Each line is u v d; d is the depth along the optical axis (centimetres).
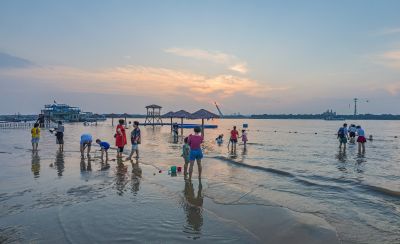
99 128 6041
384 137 4328
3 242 588
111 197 913
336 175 1314
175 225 697
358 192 1020
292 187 1088
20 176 1190
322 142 3206
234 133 2256
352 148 2542
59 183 1079
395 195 964
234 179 1219
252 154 2053
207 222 717
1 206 813
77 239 608
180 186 1070
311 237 636
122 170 1338
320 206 859
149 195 942
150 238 621
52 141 2800
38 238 610
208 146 2609
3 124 5819
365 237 640
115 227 677
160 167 1441
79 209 797
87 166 1425
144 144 2678
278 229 680
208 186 1074
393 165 1603
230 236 637
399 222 732
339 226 704
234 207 842
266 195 973
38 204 834
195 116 4144
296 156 1961
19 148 2191
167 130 5666
